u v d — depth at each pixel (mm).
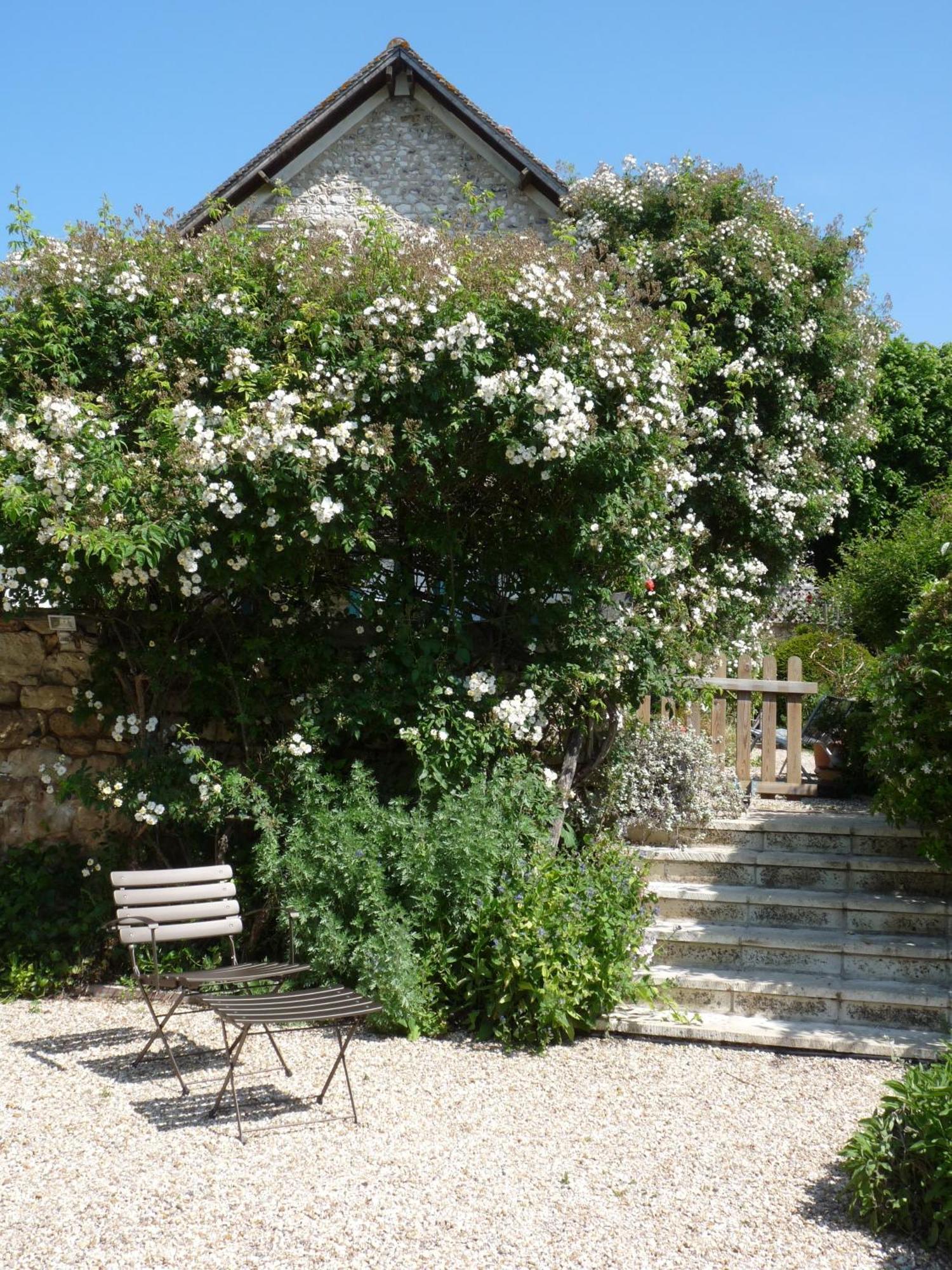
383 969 5406
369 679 6496
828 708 8312
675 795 6941
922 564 11031
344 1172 3859
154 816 6137
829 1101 4656
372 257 6230
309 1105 4516
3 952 6363
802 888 6398
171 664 6504
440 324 5910
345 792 6211
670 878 6609
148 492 5625
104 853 6629
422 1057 5148
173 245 6418
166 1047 4695
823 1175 3936
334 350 5996
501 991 5434
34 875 6645
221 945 6477
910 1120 3713
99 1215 3506
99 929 6336
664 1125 4379
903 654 6066
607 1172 3922
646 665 6879
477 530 6699
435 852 5801
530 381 5973
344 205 12305
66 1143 4086
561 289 6027
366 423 5973
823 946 5809
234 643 6727
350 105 12234
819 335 10695
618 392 6223
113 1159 3945
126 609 6496
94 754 6973
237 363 5828
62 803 6906
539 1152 4090
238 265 6355
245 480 5727
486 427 6043
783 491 10164
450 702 6395
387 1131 4254
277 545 5906
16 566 6020
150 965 6359
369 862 5734
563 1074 4957
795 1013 5562
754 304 10133
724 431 9742
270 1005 4371
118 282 6105
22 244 6324
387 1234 3420
